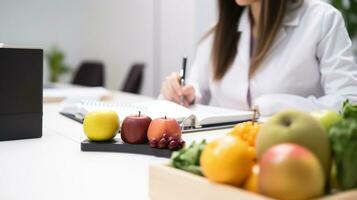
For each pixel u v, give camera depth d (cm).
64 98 171
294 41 138
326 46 133
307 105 120
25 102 90
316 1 143
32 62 90
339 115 48
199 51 170
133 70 307
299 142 39
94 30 456
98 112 82
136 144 79
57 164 70
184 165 48
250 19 151
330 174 41
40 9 425
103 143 80
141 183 60
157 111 104
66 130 102
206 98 167
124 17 411
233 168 40
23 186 58
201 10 318
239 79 148
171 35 352
